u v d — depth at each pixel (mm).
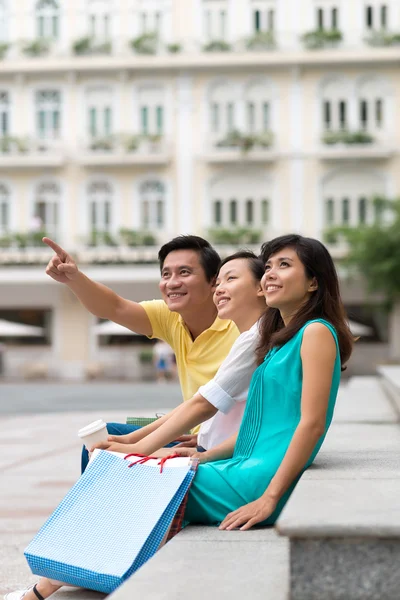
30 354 32500
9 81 32375
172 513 3000
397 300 29797
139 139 31625
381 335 31203
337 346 3125
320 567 2234
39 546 3016
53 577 3020
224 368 3434
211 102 31859
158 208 31984
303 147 31375
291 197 31375
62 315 32312
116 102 32062
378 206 28953
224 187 31750
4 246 31609
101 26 32250
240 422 3588
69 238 32094
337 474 3062
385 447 4469
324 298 3256
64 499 3111
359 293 31188
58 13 32375
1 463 8344
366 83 31344
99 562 2920
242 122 31609
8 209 32438
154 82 31953
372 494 2605
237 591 2373
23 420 13773
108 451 3264
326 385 3049
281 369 3182
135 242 31359
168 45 31438
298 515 2299
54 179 32250
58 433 11477
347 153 30734
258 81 31641
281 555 2705
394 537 2184
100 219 32219
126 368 31984
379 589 2201
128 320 4230
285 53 31016
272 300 3289
